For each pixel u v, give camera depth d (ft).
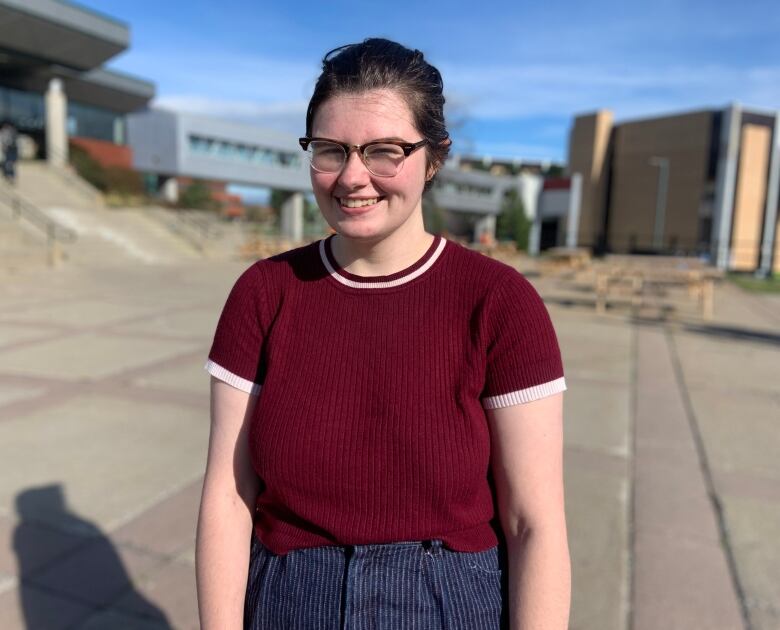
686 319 33.99
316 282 4.24
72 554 9.42
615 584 8.86
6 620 7.94
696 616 8.21
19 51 73.97
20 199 63.41
